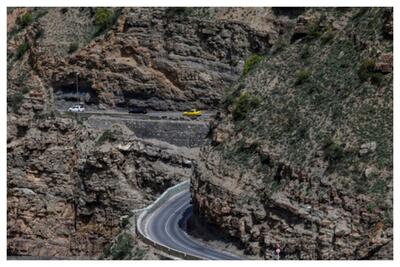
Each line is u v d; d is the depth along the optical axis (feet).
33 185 622.13
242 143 469.57
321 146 439.63
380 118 433.89
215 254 450.71
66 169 619.26
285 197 438.40
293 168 441.68
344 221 419.95
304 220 430.61
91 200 609.42
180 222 499.10
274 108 470.39
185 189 554.05
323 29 489.67
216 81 621.31
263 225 444.55
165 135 611.06
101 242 607.78
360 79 449.06
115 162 607.78
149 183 606.14
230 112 485.56
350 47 466.29
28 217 619.67
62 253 615.16
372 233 411.54
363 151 426.92
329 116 447.42
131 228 499.51
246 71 538.88
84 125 624.59
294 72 478.59
